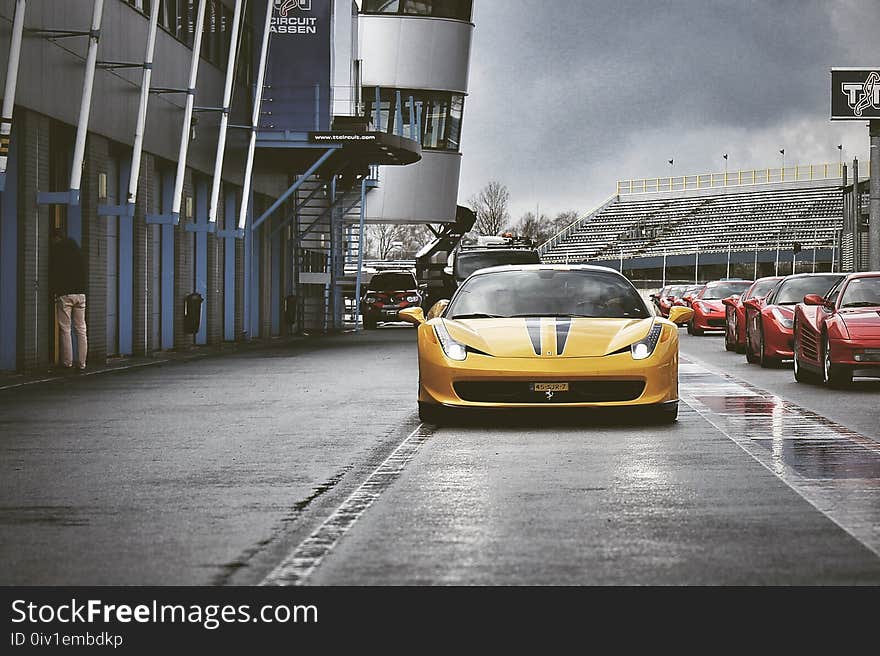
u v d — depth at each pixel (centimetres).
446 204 6106
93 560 690
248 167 3422
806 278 2448
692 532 754
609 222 16325
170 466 1063
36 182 2258
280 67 3697
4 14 2089
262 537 750
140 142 2564
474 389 1349
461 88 6050
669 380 1356
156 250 3123
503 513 823
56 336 2422
